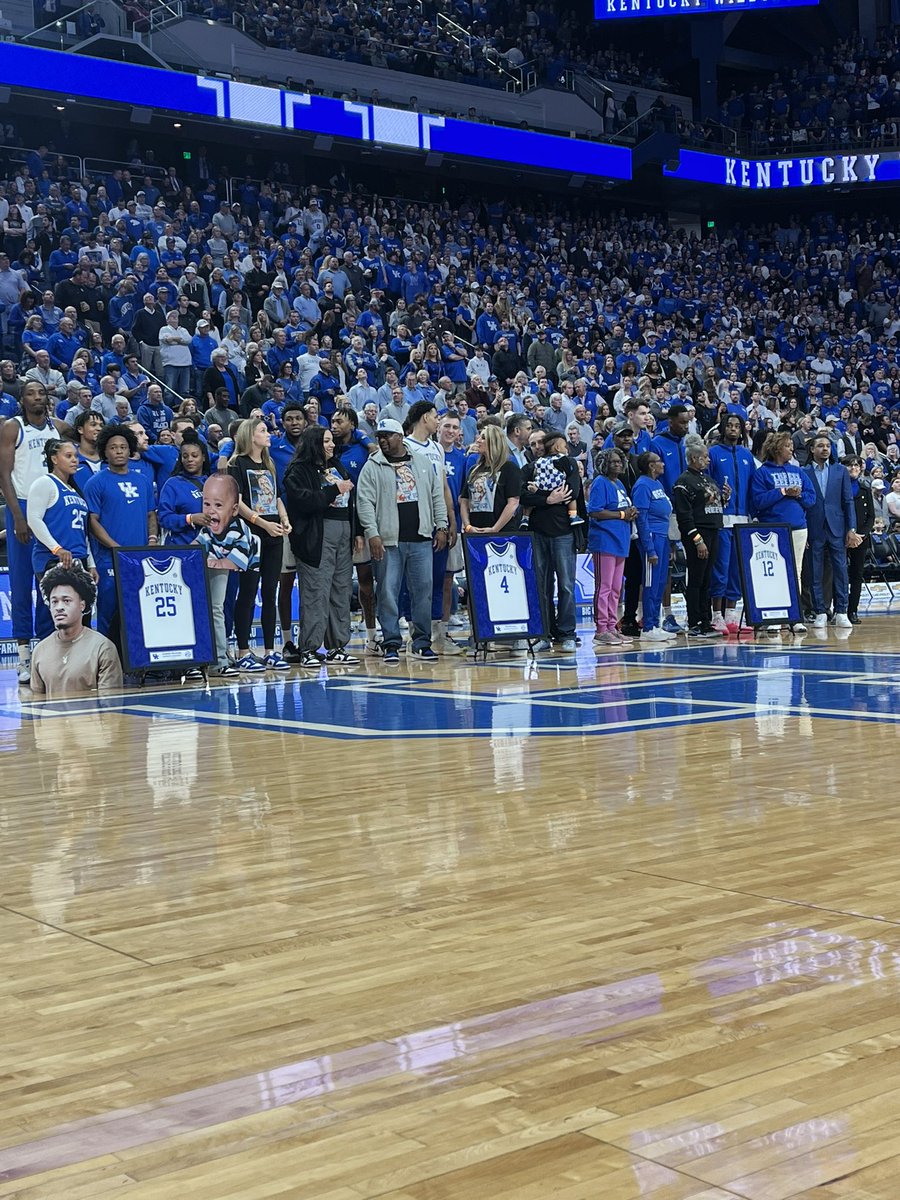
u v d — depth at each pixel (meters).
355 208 23.67
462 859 3.75
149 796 4.88
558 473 10.48
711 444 11.89
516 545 10.32
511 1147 1.95
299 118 23.02
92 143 23.09
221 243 19.44
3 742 6.41
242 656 10.22
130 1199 1.84
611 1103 2.09
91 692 8.67
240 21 22.92
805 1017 2.43
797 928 2.99
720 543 11.52
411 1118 2.06
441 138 25.14
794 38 34.47
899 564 17.06
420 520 10.20
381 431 10.09
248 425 9.61
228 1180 1.88
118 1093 2.21
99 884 3.60
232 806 4.64
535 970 2.76
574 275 26.30
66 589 8.66
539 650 10.54
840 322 29.98
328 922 3.17
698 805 4.41
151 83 21.23
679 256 30.05
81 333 15.38
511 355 20.08
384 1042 2.39
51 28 20.30
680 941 2.92
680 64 33.97
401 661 10.20
